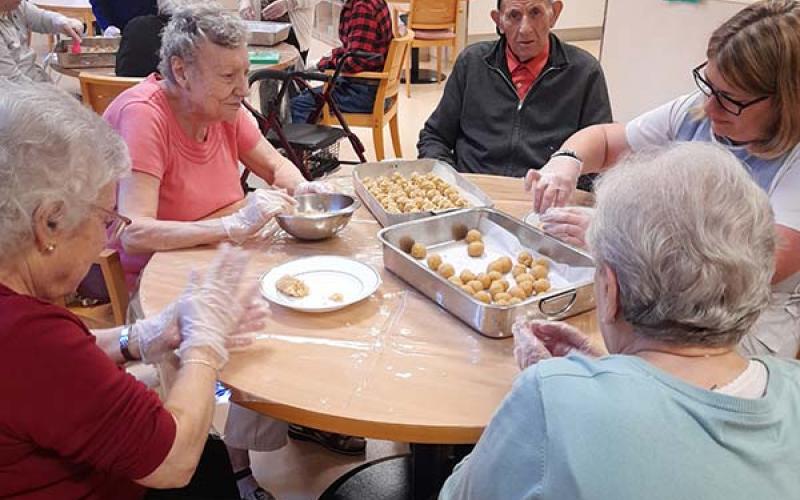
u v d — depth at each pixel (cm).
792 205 152
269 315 141
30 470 100
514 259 164
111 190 105
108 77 286
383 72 404
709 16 340
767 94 145
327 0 771
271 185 223
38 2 551
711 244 79
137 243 170
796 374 87
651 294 81
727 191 81
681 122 195
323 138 354
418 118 561
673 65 363
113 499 114
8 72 302
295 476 212
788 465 78
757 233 81
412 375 125
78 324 102
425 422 113
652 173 85
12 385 93
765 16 143
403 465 213
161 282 155
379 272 161
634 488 74
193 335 123
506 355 131
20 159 93
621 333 89
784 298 161
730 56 145
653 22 367
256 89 492
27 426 95
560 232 161
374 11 395
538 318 138
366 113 414
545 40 254
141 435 102
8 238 95
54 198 96
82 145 99
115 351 131
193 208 195
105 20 397
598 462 75
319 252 171
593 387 80
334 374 124
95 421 98
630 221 83
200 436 113
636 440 75
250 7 427
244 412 186
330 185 205
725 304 80
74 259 103
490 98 265
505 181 221
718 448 76
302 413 116
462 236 174
